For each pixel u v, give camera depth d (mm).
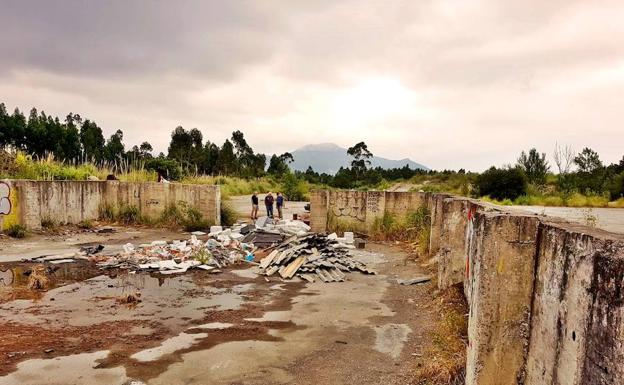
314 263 11586
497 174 33812
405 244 15992
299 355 6438
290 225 18031
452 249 9008
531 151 42875
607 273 2658
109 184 19828
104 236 16625
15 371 5801
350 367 6062
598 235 2994
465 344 6387
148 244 14984
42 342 6781
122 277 10867
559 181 39281
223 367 6016
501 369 4188
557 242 3541
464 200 9016
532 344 3975
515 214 4340
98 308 8477
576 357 3025
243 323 7762
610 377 2559
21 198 16156
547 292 3684
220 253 13023
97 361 6145
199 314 8219
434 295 9188
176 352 6480
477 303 4277
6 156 19859
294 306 8773
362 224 17719
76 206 18469
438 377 5555
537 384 3781
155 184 19219
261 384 5574
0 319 7785
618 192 31000
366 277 11250
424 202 16859
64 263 12164
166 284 10289
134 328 7441
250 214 23672
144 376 5723
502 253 4117
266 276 11211
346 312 8422
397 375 5820
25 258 12539
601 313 2699
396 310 8570
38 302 8789
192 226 18016
